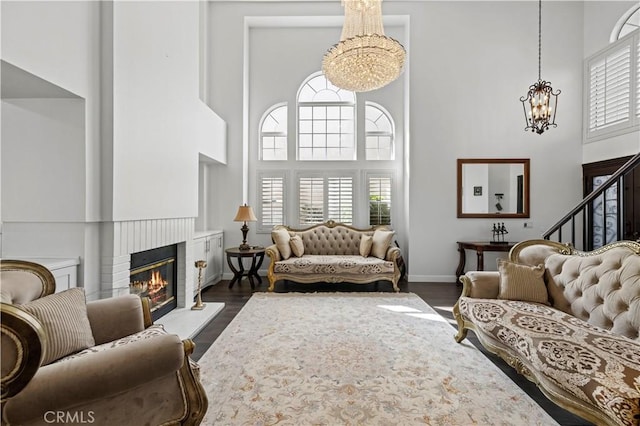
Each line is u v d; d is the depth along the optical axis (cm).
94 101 241
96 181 244
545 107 417
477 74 525
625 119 441
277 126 588
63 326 155
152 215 298
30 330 96
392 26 562
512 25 523
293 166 576
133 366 122
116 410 127
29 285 166
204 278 475
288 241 497
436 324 323
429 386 208
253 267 497
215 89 550
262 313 356
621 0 457
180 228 356
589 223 477
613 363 152
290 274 455
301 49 573
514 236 521
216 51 550
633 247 214
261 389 204
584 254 250
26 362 96
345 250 529
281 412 181
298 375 222
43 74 199
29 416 110
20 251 238
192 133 376
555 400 166
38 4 196
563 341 177
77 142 233
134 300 195
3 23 176
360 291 462
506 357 212
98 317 182
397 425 171
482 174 524
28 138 234
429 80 527
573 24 518
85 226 238
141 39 283
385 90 573
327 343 275
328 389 204
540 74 520
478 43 525
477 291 268
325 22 557
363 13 308
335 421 174
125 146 262
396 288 450
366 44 295
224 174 553
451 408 185
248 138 574
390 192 569
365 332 301
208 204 554
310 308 375
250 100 576
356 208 573
